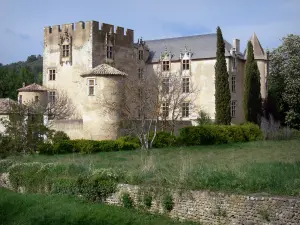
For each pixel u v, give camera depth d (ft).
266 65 193.16
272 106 192.65
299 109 187.11
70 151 110.01
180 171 53.01
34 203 57.93
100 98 127.44
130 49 176.65
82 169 65.77
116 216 49.75
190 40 195.83
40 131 102.58
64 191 61.11
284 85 192.95
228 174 50.16
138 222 47.65
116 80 129.18
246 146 118.42
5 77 246.88
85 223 48.73
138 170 59.31
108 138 126.93
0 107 142.92
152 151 104.42
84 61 159.43
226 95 156.04
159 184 52.13
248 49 169.78
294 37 192.34
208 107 179.52
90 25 158.30
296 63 184.03
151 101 133.39
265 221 41.65
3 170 74.95
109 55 165.07
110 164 73.31
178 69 187.32
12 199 60.13
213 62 179.52
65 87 164.25
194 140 126.93
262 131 150.10
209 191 46.65
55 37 168.14
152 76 159.53
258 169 52.49
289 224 40.24
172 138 124.47
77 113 159.33
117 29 169.48
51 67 168.45
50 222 50.08
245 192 44.96
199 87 181.68
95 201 57.06
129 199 53.31
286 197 41.78
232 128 138.41
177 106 144.05
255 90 167.53
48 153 107.55
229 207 44.39
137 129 124.36
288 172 50.01
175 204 48.96
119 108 128.26
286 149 104.17
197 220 46.88
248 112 167.12
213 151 103.24
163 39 205.46
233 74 183.21
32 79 270.67
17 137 95.45
